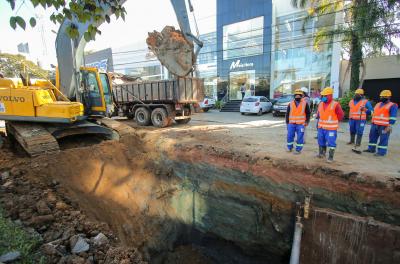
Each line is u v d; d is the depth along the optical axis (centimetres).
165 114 1284
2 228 416
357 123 789
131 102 1449
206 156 799
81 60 897
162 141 954
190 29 912
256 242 688
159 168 888
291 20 2220
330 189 564
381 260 489
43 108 774
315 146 831
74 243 456
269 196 657
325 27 1903
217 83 2814
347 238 521
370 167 591
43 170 680
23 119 796
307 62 2167
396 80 2172
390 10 1546
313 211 557
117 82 1606
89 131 900
